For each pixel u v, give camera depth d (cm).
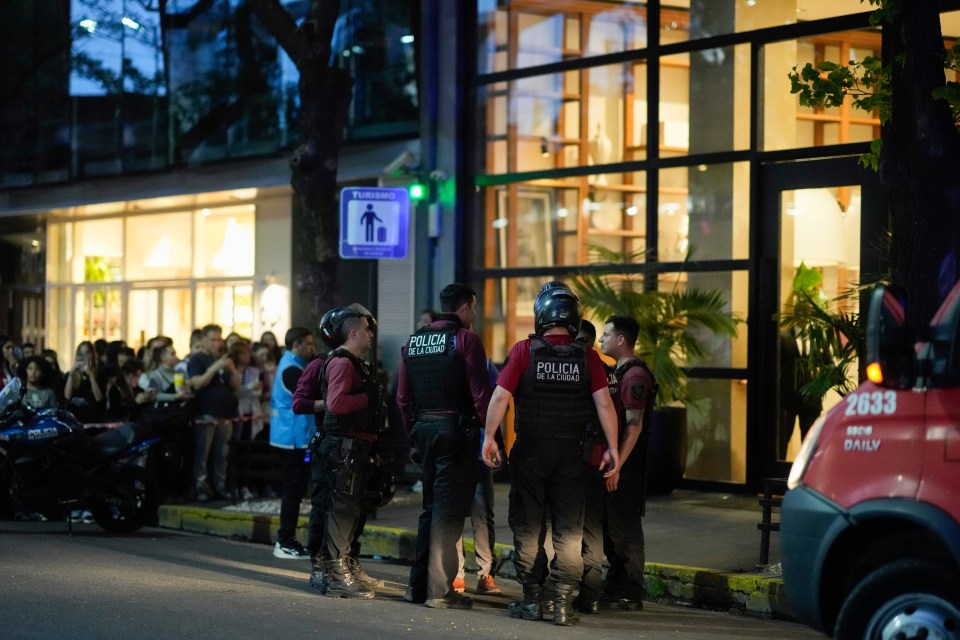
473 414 935
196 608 887
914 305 925
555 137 1720
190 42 2323
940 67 923
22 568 1083
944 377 607
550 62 1725
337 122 1504
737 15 1550
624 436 902
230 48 2252
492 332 1773
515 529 887
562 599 862
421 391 940
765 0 1524
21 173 2636
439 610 916
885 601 607
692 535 1196
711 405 1559
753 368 1513
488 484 1023
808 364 1392
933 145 918
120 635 785
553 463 866
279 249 2361
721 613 960
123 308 2695
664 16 1617
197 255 2536
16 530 1412
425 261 1833
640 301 1501
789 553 645
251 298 2409
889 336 606
